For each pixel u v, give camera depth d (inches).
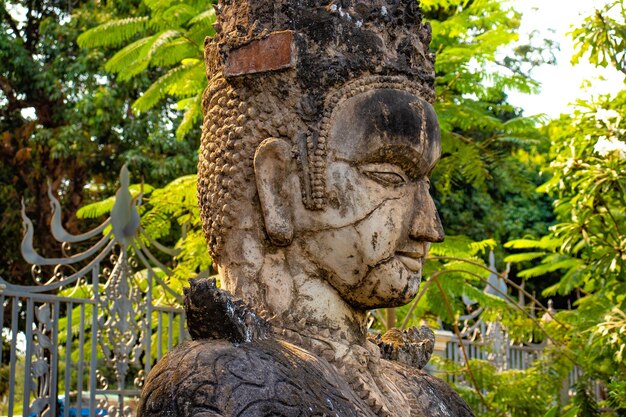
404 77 120.6
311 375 106.0
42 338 210.1
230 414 96.1
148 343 233.6
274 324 114.7
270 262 117.3
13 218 503.5
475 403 281.0
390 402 118.6
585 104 268.8
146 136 506.0
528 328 317.4
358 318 120.8
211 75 127.4
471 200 542.3
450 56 273.3
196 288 107.2
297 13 119.8
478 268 330.3
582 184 259.3
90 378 221.0
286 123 117.1
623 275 257.1
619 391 273.3
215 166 121.0
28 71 502.0
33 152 511.2
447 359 291.6
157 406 98.7
